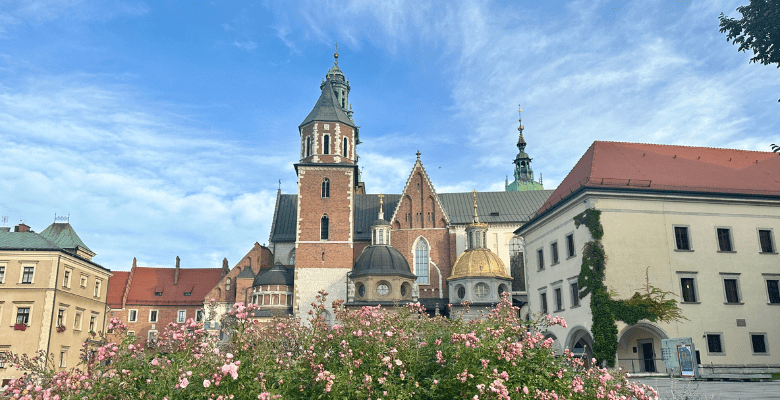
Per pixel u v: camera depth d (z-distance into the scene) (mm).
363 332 13594
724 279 41156
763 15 26719
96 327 65375
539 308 49156
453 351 13039
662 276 40062
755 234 42625
